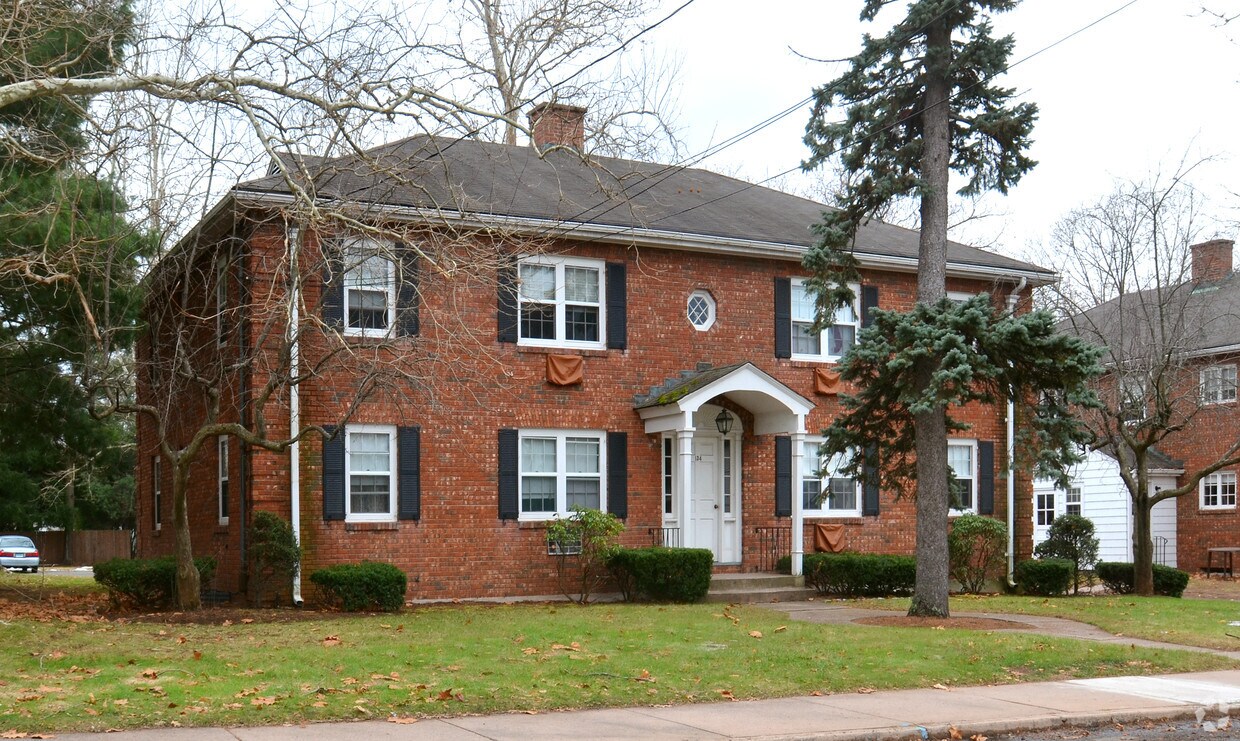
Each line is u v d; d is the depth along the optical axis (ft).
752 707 33.76
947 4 57.00
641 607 63.72
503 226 55.72
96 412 54.39
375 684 34.30
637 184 81.10
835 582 73.61
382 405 66.08
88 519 166.09
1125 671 42.78
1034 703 35.55
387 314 65.41
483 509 68.54
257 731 28.35
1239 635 53.36
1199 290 101.14
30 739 26.84
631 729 29.99
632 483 73.26
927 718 32.45
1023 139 60.39
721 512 76.64
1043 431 57.11
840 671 39.58
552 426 70.90
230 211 59.36
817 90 61.46
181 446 77.25
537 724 30.35
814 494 79.82
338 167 53.88
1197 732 32.96
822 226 62.08
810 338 80.43
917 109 61.26
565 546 69.31
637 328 74.08
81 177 55.88
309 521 63.98
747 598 71.10
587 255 72.64
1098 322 99.40
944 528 59.00
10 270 48.37
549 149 50.60
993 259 86.48
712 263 76.89
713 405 77.05
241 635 46.57
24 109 56.49
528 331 71.10
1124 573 82.94
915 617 58.54
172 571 59.67
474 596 67.92
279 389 55.11
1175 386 88.94
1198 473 78.48
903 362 55.31
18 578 96.53
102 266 54.80
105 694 31.50
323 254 49.80
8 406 66.44
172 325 63.98
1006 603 69.56
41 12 51.29
